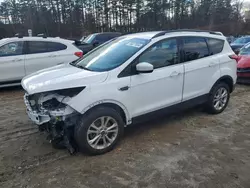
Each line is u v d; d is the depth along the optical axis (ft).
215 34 16.53
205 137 13.69
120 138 12.48
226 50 16.97
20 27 146.41
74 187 9.62
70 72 12.21
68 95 11.00
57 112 10.93
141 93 12.67
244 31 167.94
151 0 156.15
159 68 13.35
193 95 15.21
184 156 11.68
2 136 13.92
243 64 25.84
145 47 12.82
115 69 11.95
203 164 11.02
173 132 14.35
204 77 15.51
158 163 11.12
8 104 20.15
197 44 15.23
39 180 10.05
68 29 151.74
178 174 10.32
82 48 35.06
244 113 17.44
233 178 10.05
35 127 15.14
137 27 157.79
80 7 157.38
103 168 10.78
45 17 153.17
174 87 14.03
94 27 155.02
